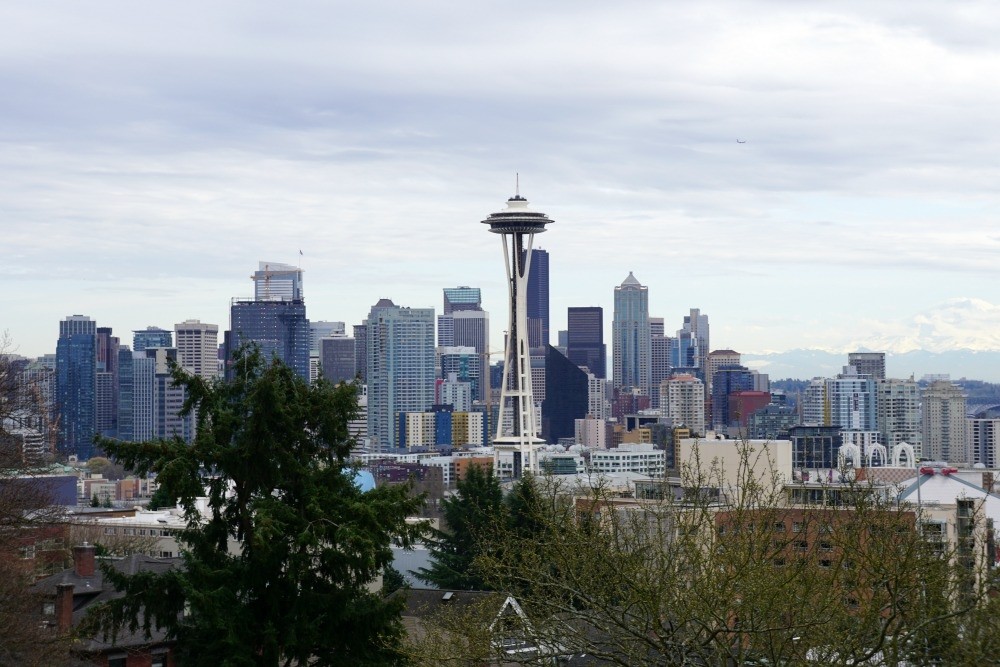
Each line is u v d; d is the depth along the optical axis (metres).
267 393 65.81
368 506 64.69
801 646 44.75
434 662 52.47
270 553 63.50
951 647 44.31
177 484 64.31
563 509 52.22
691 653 48.75
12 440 78.88
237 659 61.91
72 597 85.88
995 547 55.28
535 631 47.25
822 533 48.38
